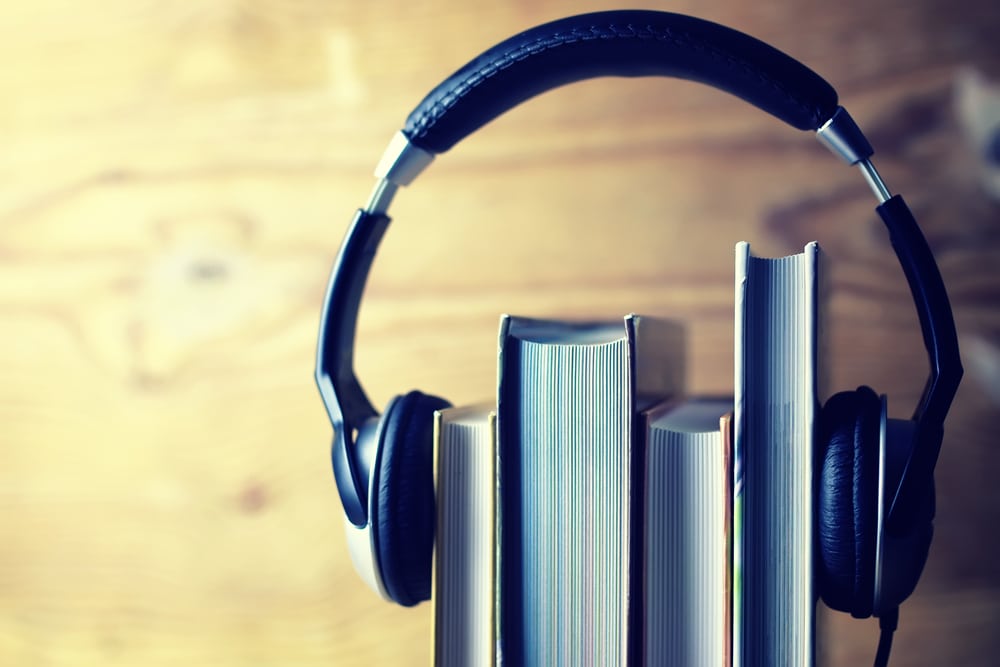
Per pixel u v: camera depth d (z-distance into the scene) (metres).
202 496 0.78
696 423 0.45
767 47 0.42
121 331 0.80
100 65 0.81
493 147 0.74
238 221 0.78
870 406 0.40
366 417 0.50
